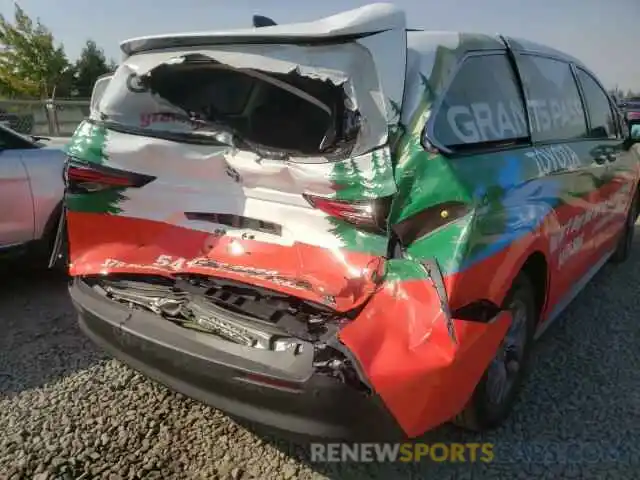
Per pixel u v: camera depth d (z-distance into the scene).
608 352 3.88
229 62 2.62
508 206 2.64
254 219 2.61
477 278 2.35
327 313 2.36
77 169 2.97
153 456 2.83
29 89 30.52
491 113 2.89
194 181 2.73
